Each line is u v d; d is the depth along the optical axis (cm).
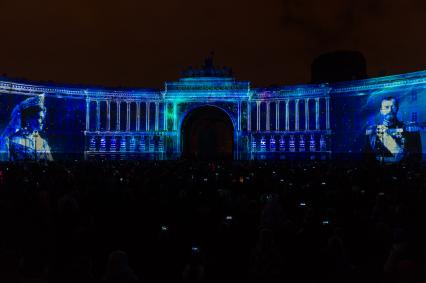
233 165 4506
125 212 1714
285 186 2128
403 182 2308
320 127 7838
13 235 1368
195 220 1582
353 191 1964
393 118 6812
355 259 1275
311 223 1380
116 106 8438
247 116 8212
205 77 8331
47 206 1537
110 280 884
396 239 1025
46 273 1052
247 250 1335
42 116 7562
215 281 1170
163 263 1279
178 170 3159
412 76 6569
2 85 7012
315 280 1136
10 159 6488
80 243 1266
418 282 737
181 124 8325
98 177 2523
